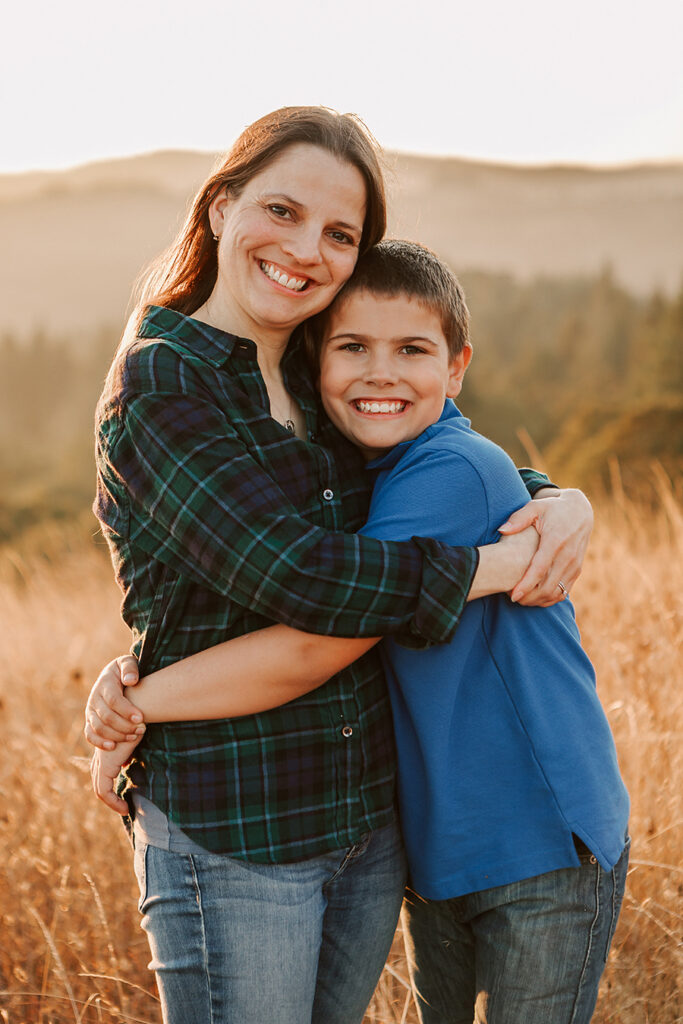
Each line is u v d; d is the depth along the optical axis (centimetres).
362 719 181
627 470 931
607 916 180
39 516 2480
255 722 173
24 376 5884
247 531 162
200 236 198
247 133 189
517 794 178
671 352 2752
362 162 183
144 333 184
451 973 196
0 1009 251
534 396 2769
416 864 186
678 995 239
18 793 312
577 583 409
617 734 301
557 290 4784
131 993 257
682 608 362
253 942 169
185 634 175
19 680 411
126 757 178
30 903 272
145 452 168
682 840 270
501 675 181
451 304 197
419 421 195
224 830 170
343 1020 192
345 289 192
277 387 196
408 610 166
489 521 181
